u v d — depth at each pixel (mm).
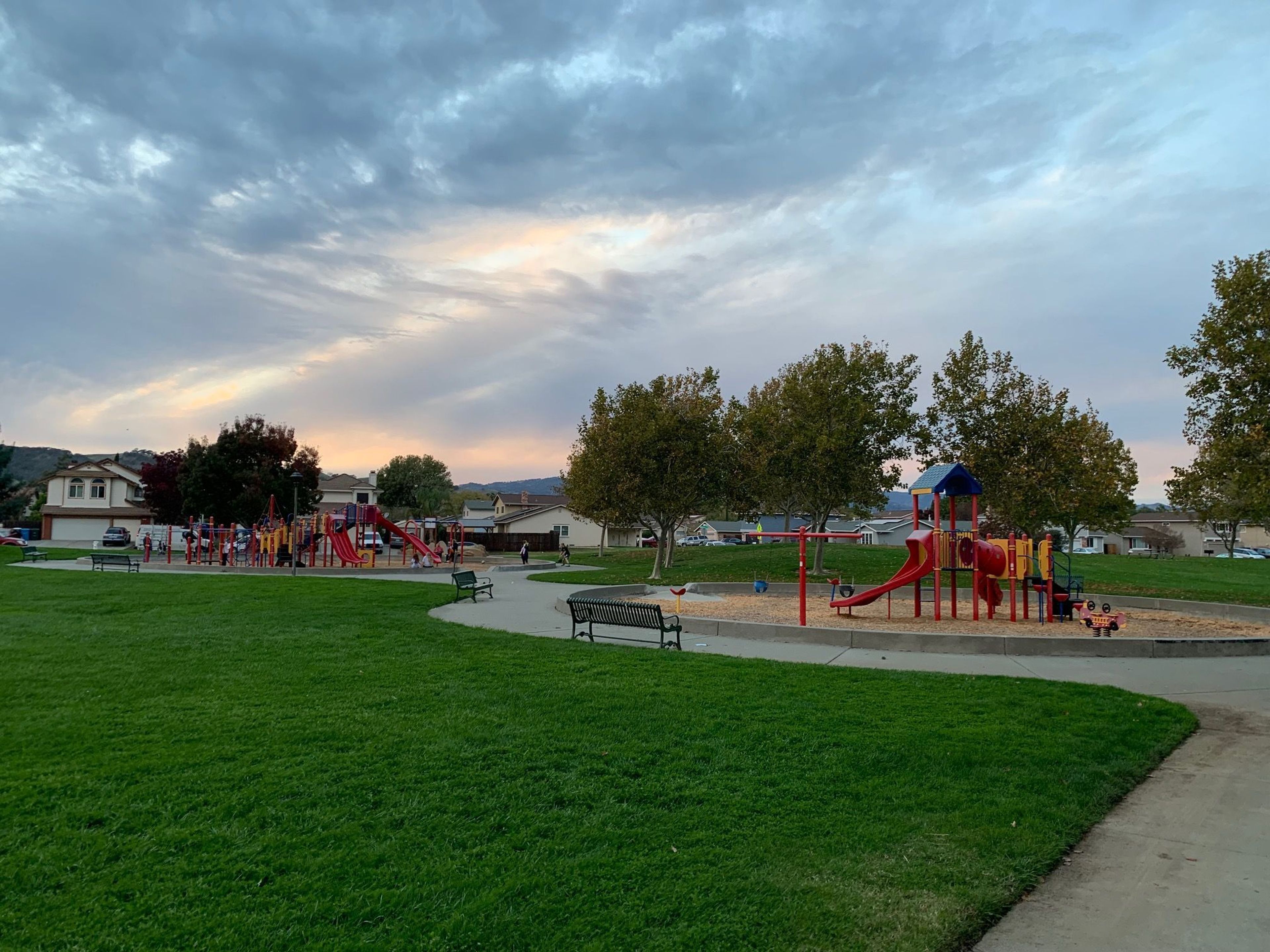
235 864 4547
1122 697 9000
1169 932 4133
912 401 28797
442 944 3781
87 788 5668
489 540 76562
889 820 5391
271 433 51250
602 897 4262
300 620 15531
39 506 82188
